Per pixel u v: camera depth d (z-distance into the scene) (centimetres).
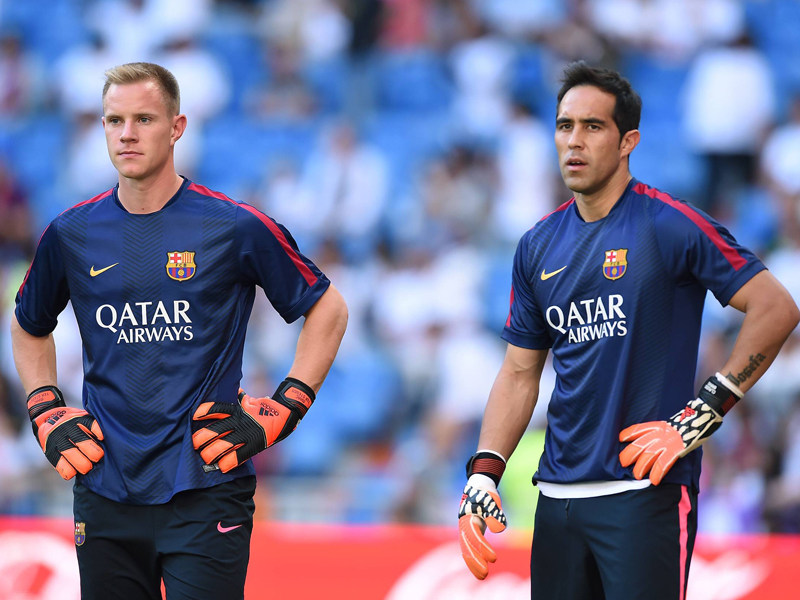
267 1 4972
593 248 1376
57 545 1873
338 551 1870
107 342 1345
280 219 4191
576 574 1393
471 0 4756
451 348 3622
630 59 4628
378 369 3609
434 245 3978
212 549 1317
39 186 4516
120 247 1345
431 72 4656
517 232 4047
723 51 4422
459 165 4191
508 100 4491
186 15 4897
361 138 4438
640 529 1329
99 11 4947
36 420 1380
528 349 1465
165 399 1327
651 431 1327
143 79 1321
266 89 4709
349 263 4022
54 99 4831
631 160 4350
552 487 1409
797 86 4647
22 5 5022
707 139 4347
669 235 1338
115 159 1320
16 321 1431
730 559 1786
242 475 1348
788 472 2886
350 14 4828
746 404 2927
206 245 1336
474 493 1426
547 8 4688
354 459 3456
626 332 1348
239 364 1366
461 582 1830
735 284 1320
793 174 4128
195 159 4516
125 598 1357
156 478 1319
